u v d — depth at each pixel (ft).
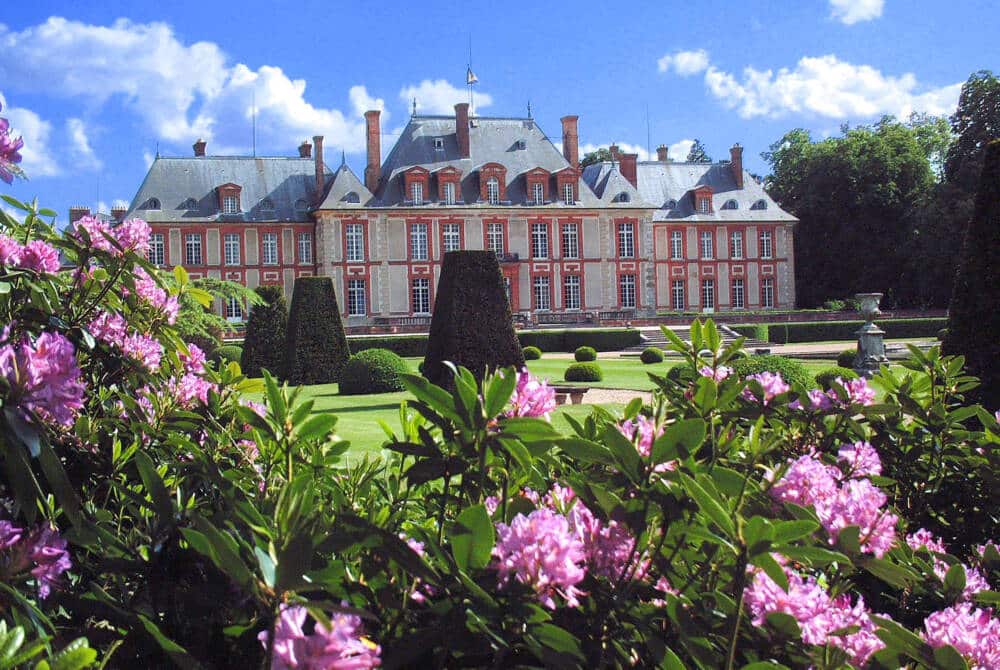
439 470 5.59
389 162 175.32
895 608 7.39
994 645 5.11
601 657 4.71
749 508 5.79
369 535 4.44
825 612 4.78
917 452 9.44
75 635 5.15
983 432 9.18
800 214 199.62
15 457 4.76
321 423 5.87
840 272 192.95
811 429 9.08
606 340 145.69
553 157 179.63
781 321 170.19
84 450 6.84
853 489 5.63
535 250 174.50
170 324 8.73
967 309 24.62
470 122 178.60
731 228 191.11
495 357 65.87
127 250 8.15
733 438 7.54
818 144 200.75
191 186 169.99
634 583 4.99
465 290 66.23
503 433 5.11
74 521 4.90
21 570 5.01
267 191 173.58
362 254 167.84
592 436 6.97
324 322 82.84
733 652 4.65
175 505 5.44
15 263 7.30
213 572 5.18
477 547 4.33
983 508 9.22
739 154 196.24
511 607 4.33
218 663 5.04
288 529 4.09
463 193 172.24
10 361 4.90
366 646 3.74
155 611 5.19
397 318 166.61
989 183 24.56
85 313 8.00
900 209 184.85
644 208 178.50
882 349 84.02
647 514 5.00
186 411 7.73
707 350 8.59
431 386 5.11
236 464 7.62
